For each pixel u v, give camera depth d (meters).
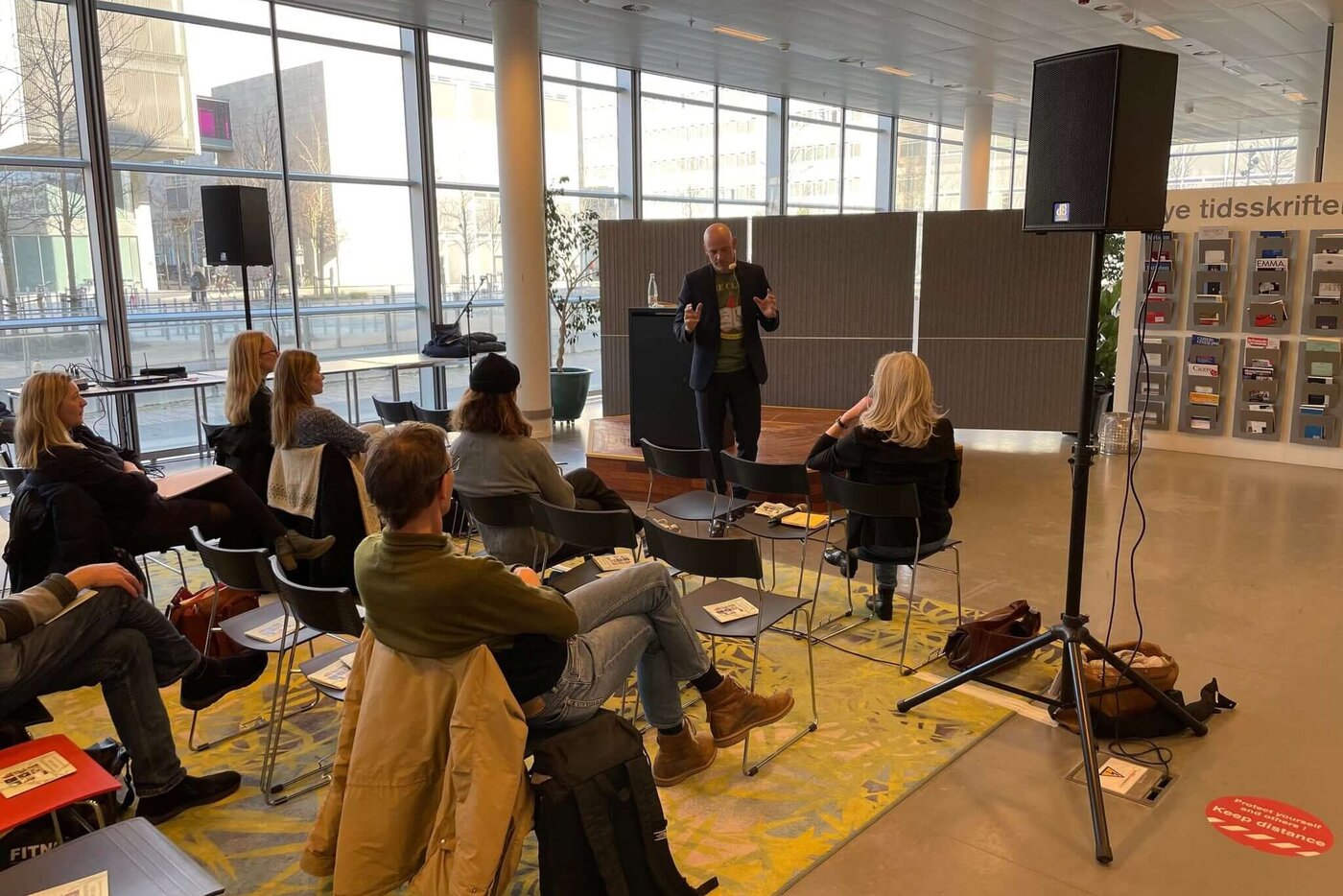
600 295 8.52
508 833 1.93
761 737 3.16
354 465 3.94
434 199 9.24
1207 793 2.81
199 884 1.68
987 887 2.38
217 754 3.08
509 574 1.99
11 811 1.93
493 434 3.61
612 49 10.03
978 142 14.17
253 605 3.65
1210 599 4.43
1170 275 7.50
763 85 12.35
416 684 1.98
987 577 4.77
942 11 8.62
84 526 3.36
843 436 3.77
